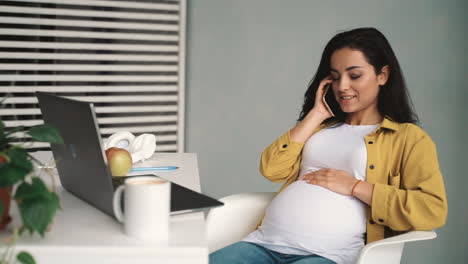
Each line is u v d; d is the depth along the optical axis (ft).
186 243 3.65
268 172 6.51
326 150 6.11
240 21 9.95
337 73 6.03
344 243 5.58
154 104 10.00
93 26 9.19
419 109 9.37
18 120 9.11
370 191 5.50
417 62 9.33
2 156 3.62
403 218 5.34
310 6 9.76
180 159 6.53
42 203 3.44
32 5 9.05
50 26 9.12
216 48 10.03
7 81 9.05
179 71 9.82
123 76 9.53
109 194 4.04
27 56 8.93
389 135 5.84
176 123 10.06
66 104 4.13
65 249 3.54
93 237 3.73
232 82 10.11
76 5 9.21
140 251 3.57
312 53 9.83
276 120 10.12
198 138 10.27
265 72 10.02
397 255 5.18
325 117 6.40
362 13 9.54
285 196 5.90
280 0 9.84
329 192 5.71
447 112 9.20
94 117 3.85
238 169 10.33
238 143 10.25
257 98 10.11
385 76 6.00
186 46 10.03
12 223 3.91
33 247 3.53
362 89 5.88
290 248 5.64
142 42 9.81
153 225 3.72
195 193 4.81
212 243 5.99
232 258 5.49
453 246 9.32
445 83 9.18
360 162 5.84
